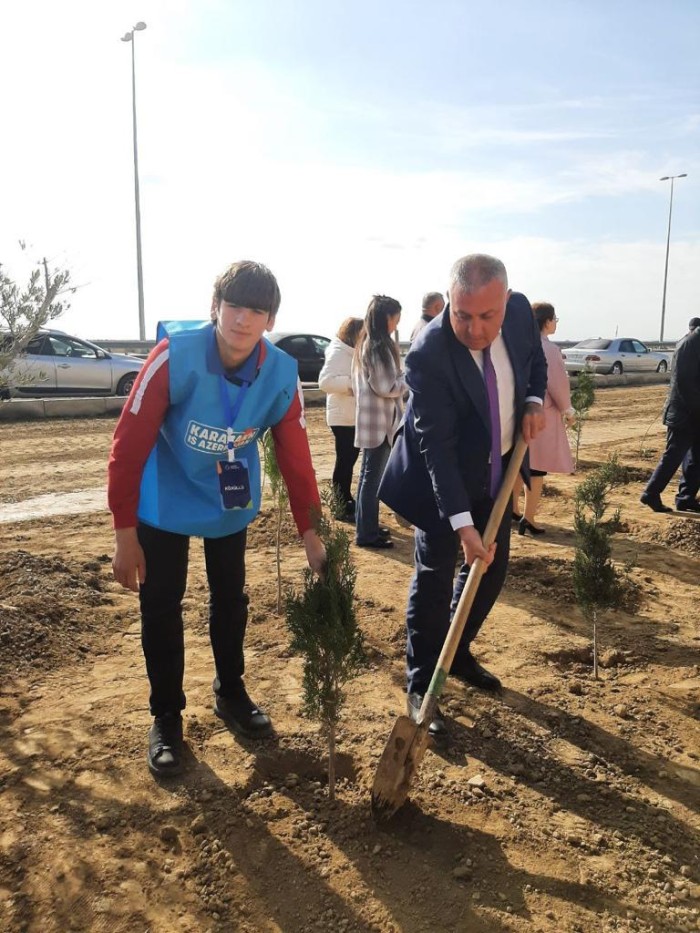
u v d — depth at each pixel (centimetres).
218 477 297
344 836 280
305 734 341
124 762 316
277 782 313
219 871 262
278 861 267
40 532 637
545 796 309
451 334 324
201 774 311
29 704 357
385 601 496
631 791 315
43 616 427
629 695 389
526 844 280
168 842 275
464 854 273
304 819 288
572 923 246
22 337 413
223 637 340
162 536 305
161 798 296
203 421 286
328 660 292
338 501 365
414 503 349
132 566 292
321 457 1111
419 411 327
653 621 483
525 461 377
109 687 375
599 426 1526
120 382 1738
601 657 432
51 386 1655
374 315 577
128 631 438
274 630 446
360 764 321
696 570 582
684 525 664
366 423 588
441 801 301
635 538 662
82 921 242
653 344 4584
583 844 281
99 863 263
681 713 374
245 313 267
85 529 650
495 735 349
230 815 288
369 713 362
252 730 336
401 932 240
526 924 245
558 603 510
